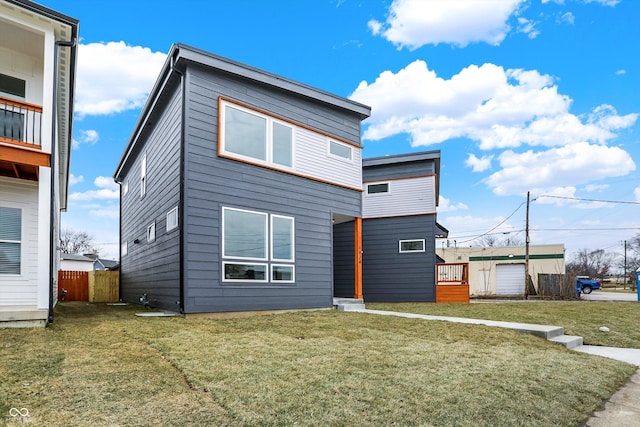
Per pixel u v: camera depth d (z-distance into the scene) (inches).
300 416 120.3
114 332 228.5
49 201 254.2
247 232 338.6
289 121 386.6
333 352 201.0
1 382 134.5
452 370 176.4
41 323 237.9
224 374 154.9
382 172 637.9
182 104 318.3
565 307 475.2
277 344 214.4
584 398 156.0
